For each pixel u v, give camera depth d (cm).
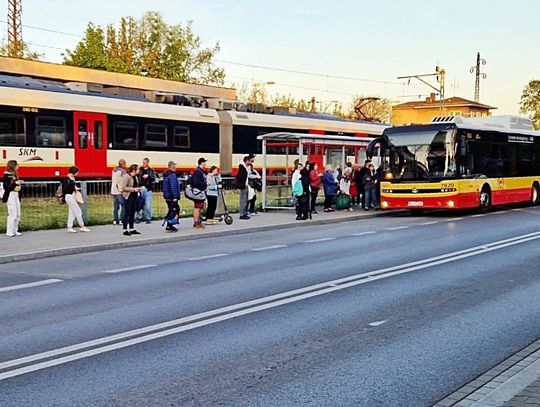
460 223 2122
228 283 1050
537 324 782
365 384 572
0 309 878
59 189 1791
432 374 599
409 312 841
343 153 2683
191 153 3127
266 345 690
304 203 2175
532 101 7712
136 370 608
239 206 2359
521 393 532
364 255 1371
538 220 2219
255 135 3444
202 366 620
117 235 1705
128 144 2842
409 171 2350
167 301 912
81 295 971
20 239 1614
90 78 4416
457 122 2392
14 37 5412
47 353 662
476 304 889
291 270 1177
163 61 5500
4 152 2392
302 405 522
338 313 835
